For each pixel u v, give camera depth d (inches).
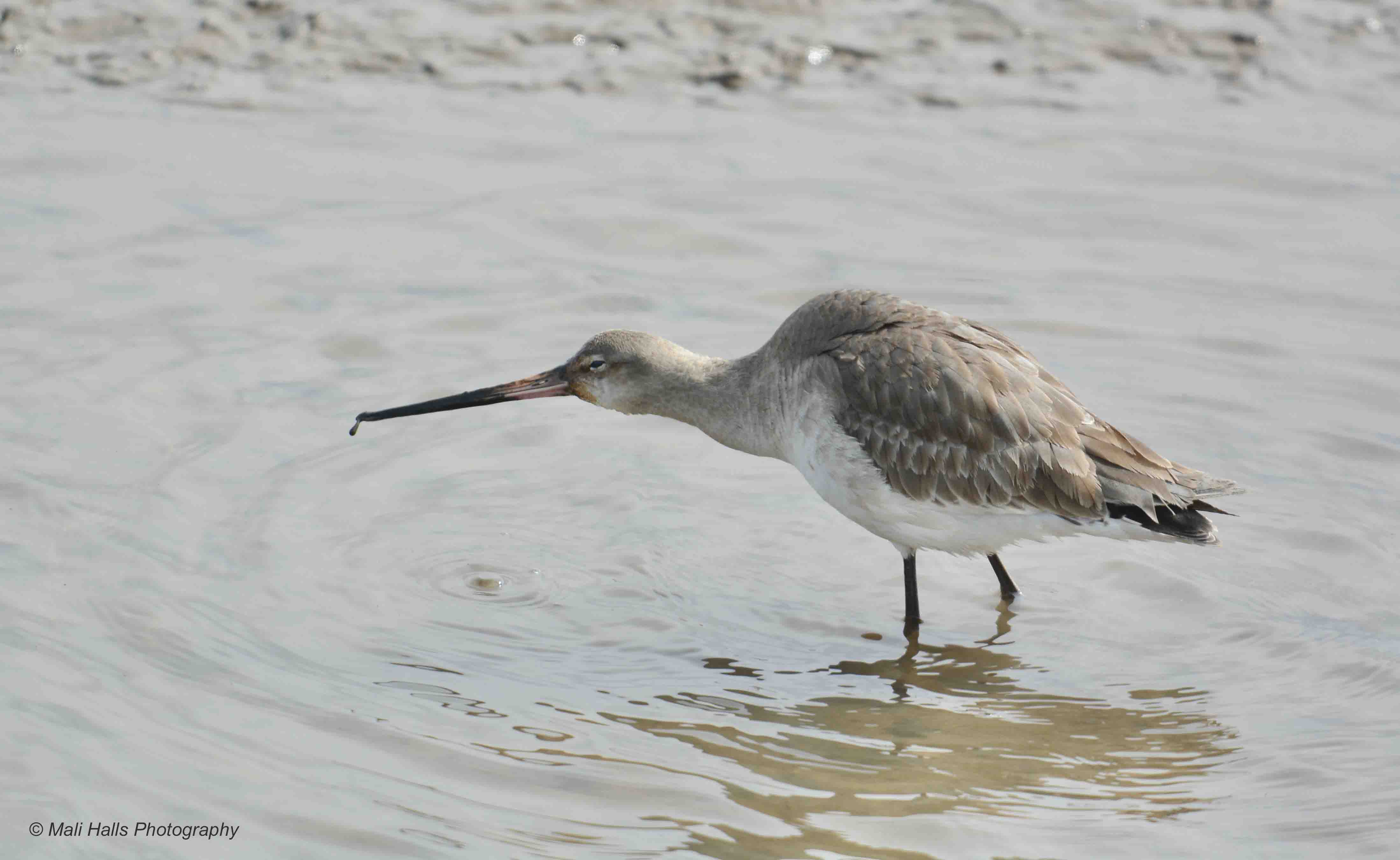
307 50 813.9
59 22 816.9
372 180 722.8
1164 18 866.1
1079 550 520.7
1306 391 585.9
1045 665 455.2
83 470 512.1
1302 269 666.2
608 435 572.1
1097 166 747.4
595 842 364.8
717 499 536.7
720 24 850.8
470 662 439.5
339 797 374.9
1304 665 449.7
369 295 639.8
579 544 504.7
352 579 473.1
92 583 453.7
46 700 400.2
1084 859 365.4
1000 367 464.4
